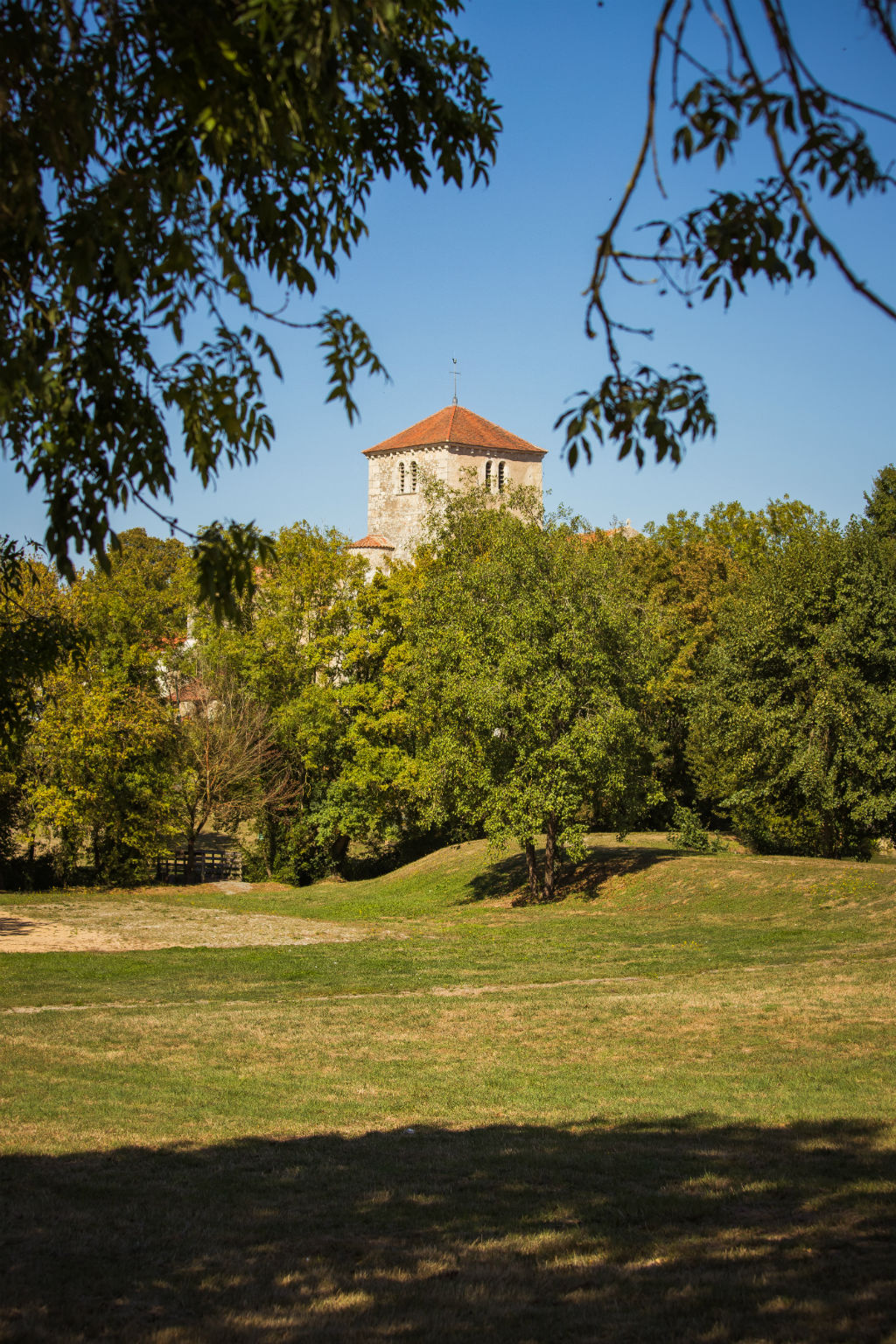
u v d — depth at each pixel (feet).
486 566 130.00
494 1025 59.62
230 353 21.20
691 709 147.95
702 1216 28.63
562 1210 29.45
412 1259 25.80
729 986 68.80
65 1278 24.49
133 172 19.81
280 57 19.45
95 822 164.86
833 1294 22.52
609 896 124.67
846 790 126.82
